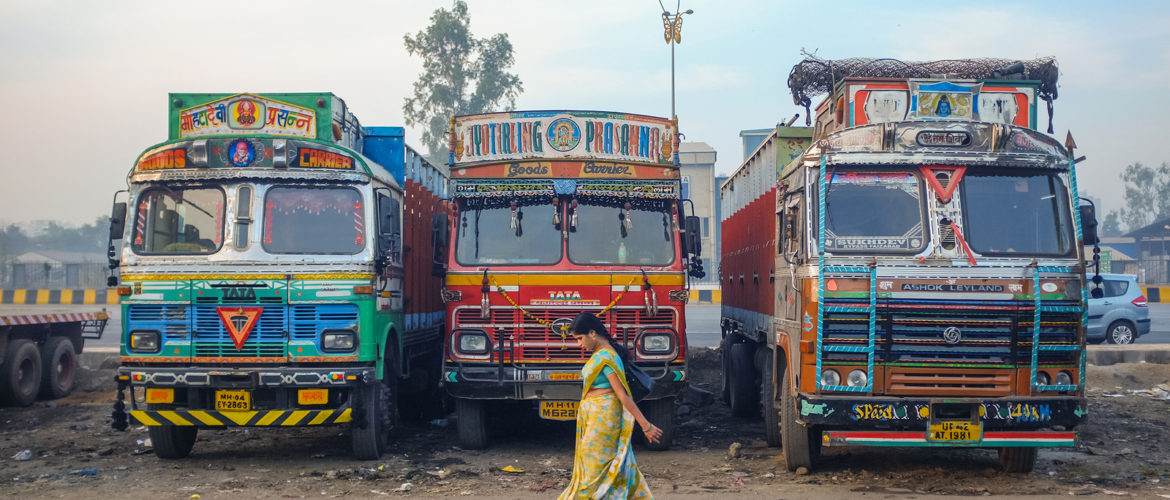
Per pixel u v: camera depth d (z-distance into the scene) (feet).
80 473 29.37
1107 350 57.77
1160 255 249.14
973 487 26.86
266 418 30.27
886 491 26.35
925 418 25.84
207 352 30.53
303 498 25.99
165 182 31.37
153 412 30.25
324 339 30.55
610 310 33.19
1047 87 33.96
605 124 34.73
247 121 32.24
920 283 26.40
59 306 120.57
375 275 31.60
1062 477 28.40
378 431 32.22
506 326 33.19
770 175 36.40
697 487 27.12
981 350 26.37
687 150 193.47
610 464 20.16
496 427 40.75
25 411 44.75
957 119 27.86
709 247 192.44
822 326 26.32
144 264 30.86
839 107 31.12
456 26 195.72
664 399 33.71
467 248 34.01
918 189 27.55
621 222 34.27
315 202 31.55
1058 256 27.12
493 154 34.63
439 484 27.96
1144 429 38.88
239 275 30.55
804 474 28.91
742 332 44.45
